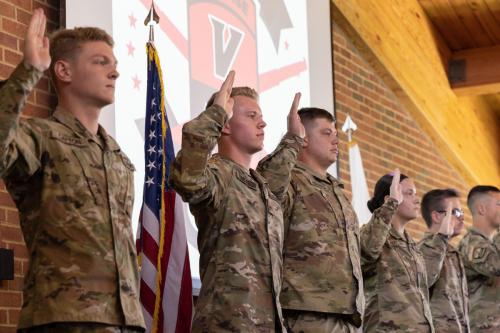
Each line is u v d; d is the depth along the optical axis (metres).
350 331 5.00
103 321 3.59
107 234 3.72
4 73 5.61
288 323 4.87
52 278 3.59
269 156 4.96
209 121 4.23
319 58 8.63
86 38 4.00
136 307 3.75
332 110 8.70
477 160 12.59
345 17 9.50
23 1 5.81
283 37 8.14
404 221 6.61
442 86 11.68
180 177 4.19
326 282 4.93
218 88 7.16
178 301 5.20
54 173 3.71
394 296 6.30
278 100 7.94
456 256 7.29
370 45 9.95
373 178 9.83
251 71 7.64
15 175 3.68
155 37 6.55
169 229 5.32
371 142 9.90
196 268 6.52
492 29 11.67
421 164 11.07
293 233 5.02
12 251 5.40
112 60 4.03
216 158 4.68
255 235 4.46
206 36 7.11
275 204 4.69
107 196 3.79
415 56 10.98
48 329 3.56
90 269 3.63
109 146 3.91
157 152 5.47
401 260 6.40
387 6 10.44
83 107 3.95
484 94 12.86
